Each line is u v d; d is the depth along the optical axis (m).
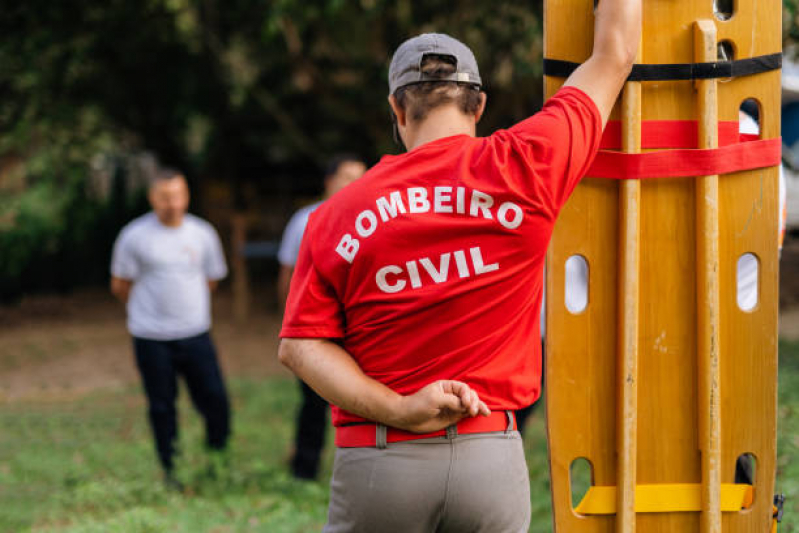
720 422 2.29
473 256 1.89
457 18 10.30
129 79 13.87
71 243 15.74
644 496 2.33
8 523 4.90
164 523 4.55
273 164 17.17
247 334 11.73
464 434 1.93
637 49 2.11
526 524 2.02
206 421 5.71
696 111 2.24
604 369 2.32
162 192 5.42
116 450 6.54
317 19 10.72
